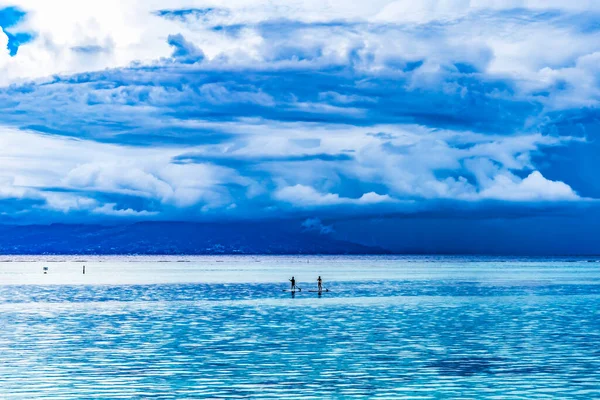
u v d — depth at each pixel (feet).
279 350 165.89
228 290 431.43
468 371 138.62
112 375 134.92
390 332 200.64
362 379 131.03
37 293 396.16
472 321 230.68
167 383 127.65
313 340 183.21
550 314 256.93
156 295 378.12
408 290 427.74
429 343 177.06
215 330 206.18
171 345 174.19
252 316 250.57
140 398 116.06
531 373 136.67
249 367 143.33
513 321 230.89
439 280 592.19
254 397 116.88
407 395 118.32
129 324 223.51
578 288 448.65
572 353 160.25
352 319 238.68
